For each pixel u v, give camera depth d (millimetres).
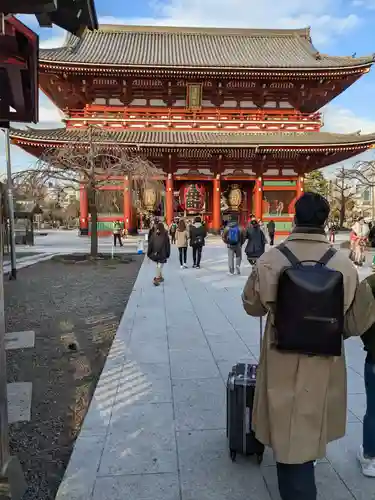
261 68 33938
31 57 3877
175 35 43750
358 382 5305
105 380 5379
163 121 36031
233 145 33062
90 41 40688
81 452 3727
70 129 34781
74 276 14586
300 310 2426
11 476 2891
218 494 3172
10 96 4824
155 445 3836
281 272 2531
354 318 2590
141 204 36500
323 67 34094
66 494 3174
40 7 2709
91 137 17625
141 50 40312
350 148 33688
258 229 14859
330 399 2703
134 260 19156
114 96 36312
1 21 3012
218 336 7277
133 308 9461
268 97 37406
